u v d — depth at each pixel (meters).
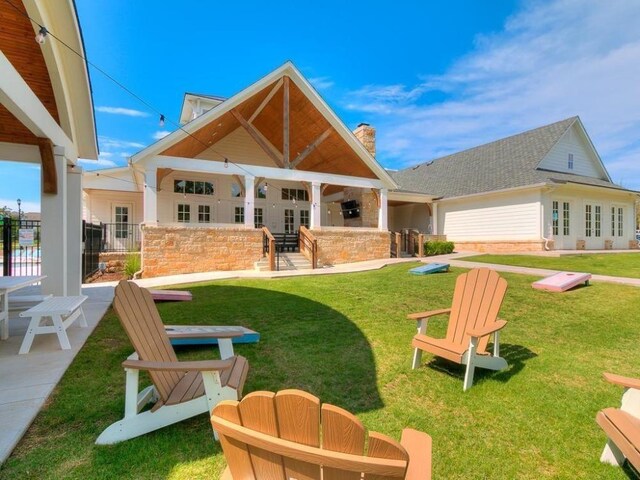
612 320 5.23
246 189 12.34
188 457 2.17
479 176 17.88
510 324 5.08
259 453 1.24
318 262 13.43
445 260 12.83
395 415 2.73
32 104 4.35
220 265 11.76
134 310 2.67
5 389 2.98
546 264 10.98
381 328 4.91
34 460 2.11
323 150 14.65
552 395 3.06
